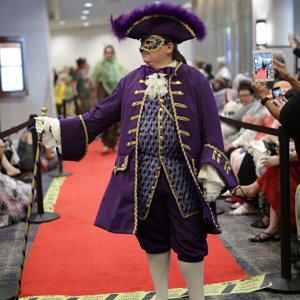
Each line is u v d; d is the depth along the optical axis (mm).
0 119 8422
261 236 3674
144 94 2256
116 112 2395
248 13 10242
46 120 2369
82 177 6480
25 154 6043
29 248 3686
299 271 3014
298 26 7672
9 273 3197
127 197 2230
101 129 2396
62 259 3428
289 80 2943
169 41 2273
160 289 2414
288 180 2754
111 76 8617
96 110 2395
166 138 2211
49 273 3174
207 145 2211
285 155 2719
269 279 2873
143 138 2230
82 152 2387
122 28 2322
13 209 4352
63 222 4344
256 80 2852
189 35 2299
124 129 2289
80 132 2357
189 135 2203
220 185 2162
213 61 14258
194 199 2250
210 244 3623
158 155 2223
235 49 11602
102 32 19984
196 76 2270
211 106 2262
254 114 4738
